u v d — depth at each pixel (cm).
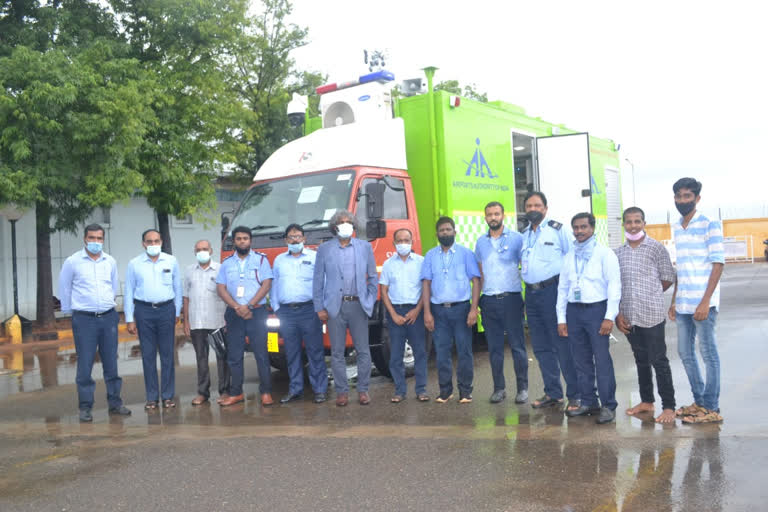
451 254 690
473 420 612
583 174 1049
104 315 714
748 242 3741
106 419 700
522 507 393
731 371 779
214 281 757
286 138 2283
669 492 403
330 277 698
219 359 768
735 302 1579
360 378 705
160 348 746
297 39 2259
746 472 429
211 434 606
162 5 1714
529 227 667
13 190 1381
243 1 1862
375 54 912
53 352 1366
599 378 584
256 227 829
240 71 2194
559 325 611
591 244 596
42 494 459
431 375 866
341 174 813
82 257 706
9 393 905
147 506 428
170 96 1661
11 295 1966
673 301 591
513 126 1044
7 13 1619
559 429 564
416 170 902
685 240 561
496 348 688
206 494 444
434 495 420
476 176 944
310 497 429
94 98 1434
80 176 1533
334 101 930
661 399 614
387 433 577
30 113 1373
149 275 734
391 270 714
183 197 1745
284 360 898
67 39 1595
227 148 1845
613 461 466
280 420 652
